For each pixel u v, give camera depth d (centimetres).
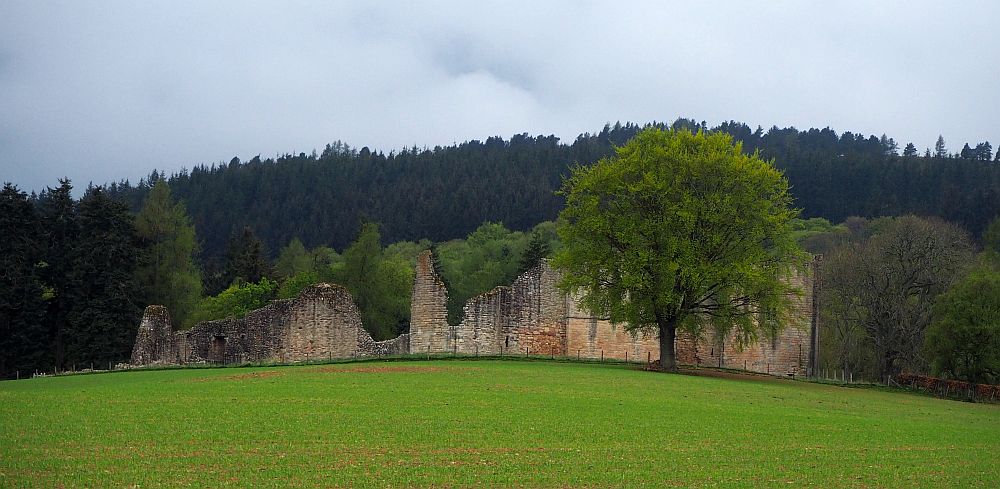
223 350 6450
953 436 3416
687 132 5784
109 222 8288
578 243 5812
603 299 5800
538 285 6994
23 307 7806
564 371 5306
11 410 3077
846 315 8569
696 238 5572
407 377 4619
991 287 6425
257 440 2594
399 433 2777
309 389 3928
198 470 2200
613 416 3325
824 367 8606
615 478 2281
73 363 7825
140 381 4488
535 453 2547
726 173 5538
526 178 18400
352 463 2331
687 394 4284
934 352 6562
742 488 2252
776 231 5566
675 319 5784
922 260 7750
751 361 7062
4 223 7831
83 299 7981
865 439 3159
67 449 2398
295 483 2108
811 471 2500
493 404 3531
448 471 2278
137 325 8038
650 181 5441
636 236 5519
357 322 6581
